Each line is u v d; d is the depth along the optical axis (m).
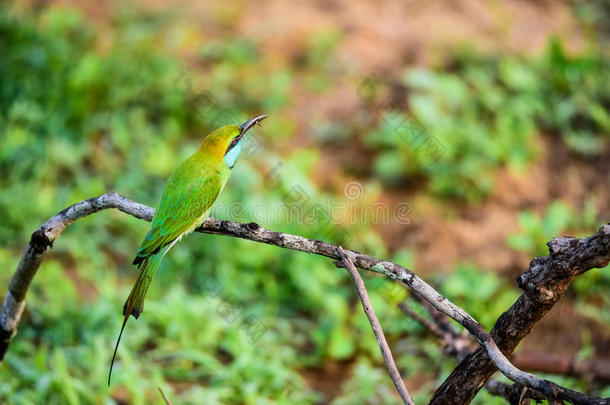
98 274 10.80
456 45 15.11
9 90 13.52
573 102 13.49
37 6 16.69
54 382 8.31
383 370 9.68
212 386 9.02
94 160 12.75
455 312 4.75
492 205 12.22
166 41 15.59
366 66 14.74
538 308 4.68
